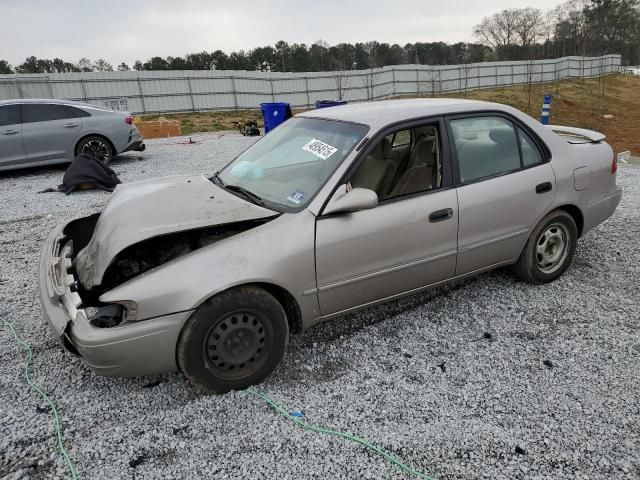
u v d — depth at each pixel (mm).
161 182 3713
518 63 54219
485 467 2240
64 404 2748
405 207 3127
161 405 2721
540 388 2775
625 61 86438
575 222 4117
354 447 2375
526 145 3738
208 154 12875
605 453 2303
